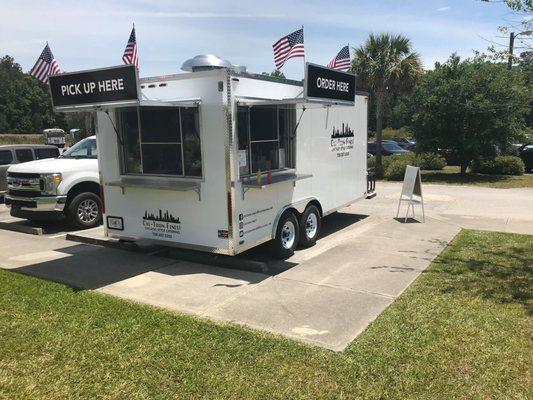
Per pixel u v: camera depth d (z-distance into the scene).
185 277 6.32
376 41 19.59
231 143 6.02
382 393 3.47
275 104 6.39
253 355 4.05
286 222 7.23
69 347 4.23
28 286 5.91
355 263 6.89
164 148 6.65
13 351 4.16
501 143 17.91
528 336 4.36
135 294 5.68
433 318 4.78
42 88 92.81
